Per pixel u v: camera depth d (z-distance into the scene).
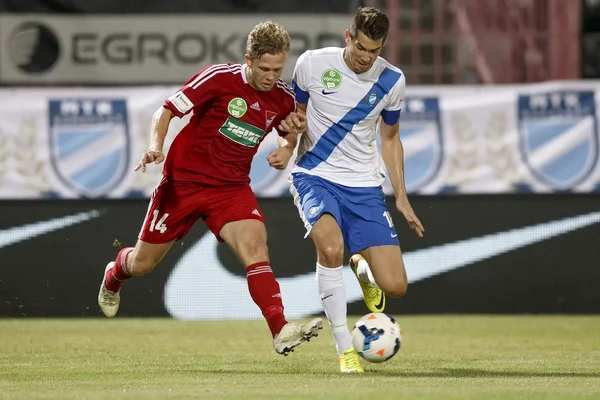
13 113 36.38
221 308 36.47
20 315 36.38
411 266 37.06
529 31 45.78
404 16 45.75
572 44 44.56
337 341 20.92
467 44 45.44
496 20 46.12
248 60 20.27
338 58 21.34
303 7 41.56
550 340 28.89
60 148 36.53
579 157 36.91
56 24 41.25
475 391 16.59
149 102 36.75
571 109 36.81
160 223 21.59
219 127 20.80
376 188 21.75
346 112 21.27
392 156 22.25
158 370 21.06
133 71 41.28
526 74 45.53
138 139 36.66
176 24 41.25
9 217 36.34
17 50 41.25
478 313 37.09
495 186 36.88
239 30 41.41
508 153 36.91
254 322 35.16
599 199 37.09
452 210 37.09
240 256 20.59
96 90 36.66
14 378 19.58
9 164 36.31
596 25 44.53
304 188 21.48
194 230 36.56
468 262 37.12
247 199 21.30
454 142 36.84
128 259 22.58
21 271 36.34
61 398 15.77
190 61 41.38
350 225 21.56
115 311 24.44
